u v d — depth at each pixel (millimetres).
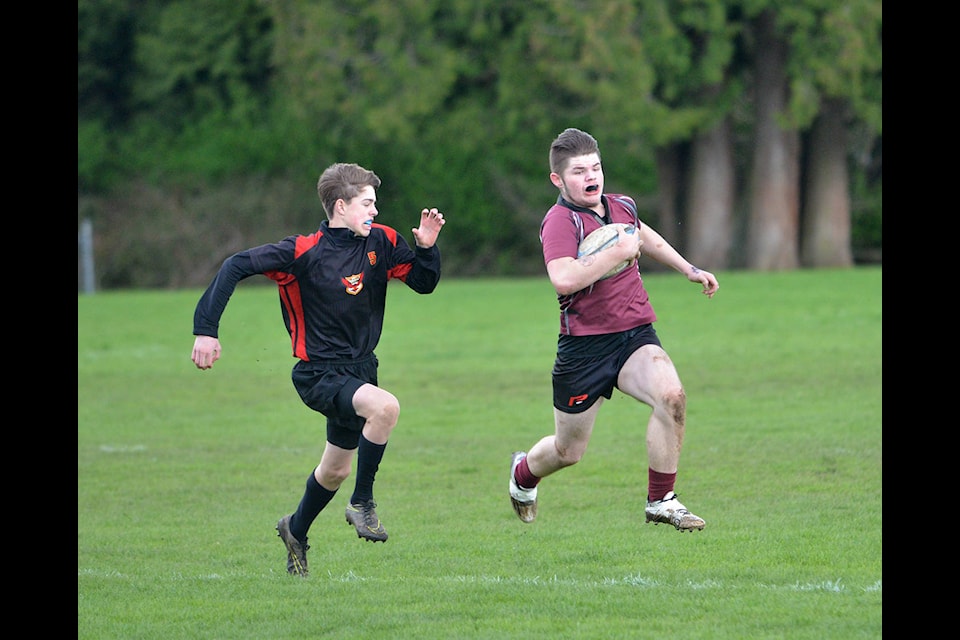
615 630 20734
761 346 64688
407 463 38250
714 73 126438
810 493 31656
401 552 27031
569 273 24328
